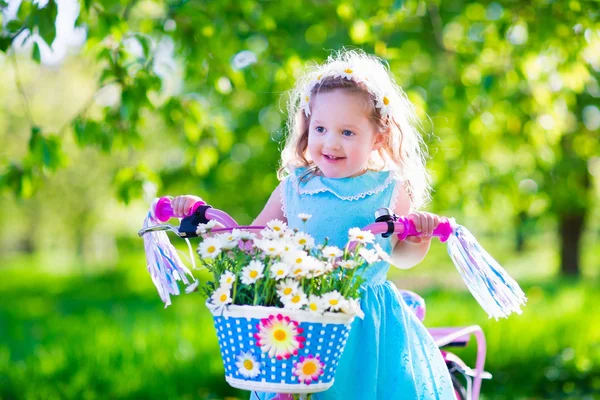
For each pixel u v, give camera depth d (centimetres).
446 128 702
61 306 1320
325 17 699
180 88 672
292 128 291
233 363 210
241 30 543
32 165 465
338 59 303
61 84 1594
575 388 614
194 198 252
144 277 1770
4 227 2664
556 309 930
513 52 596
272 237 218
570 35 550
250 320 204
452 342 306
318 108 260
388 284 265
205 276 1294
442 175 696
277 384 204
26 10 409
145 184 487
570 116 917
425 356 253
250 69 512
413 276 1661
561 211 1359
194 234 241
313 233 266
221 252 217
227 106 751
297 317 201
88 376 573
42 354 653
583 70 573
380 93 263
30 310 1283
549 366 640
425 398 243
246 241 224
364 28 542
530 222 1459
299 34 840
